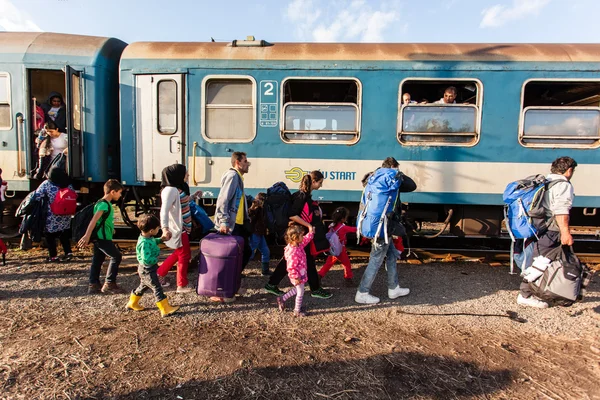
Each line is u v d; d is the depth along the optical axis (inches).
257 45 217.8
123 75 218.4
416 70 208.4
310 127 214.2
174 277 183.2
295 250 141.7
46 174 214.1
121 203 233.5
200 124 216.8
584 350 120.3
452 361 112.5
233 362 109.8
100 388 96.8
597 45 210.5
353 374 105.0
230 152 217.2
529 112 206.7
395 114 210.7
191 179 219.5
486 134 208.4
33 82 275.4
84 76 219.8
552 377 105.4
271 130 214.7
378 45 217.2
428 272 200.5
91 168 222.2
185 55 215.6
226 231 150.6
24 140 219.9
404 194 213.8
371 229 150.3
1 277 180.4
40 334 124.7
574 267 142.0
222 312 146.0
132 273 187.9
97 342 120.0
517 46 212.1
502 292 172.4
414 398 96.0
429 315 146.3
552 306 154.5
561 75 203.2
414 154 211.5
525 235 151.8
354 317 143.9
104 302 153.3
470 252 229.6
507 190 161.6
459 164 210.5
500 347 121.3
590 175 206.2
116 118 233.1
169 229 151.3
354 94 232.2
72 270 191.6
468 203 211.6
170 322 136.1
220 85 216.8
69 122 209.2
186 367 106.9
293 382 101.0
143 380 100.6
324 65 211.0
